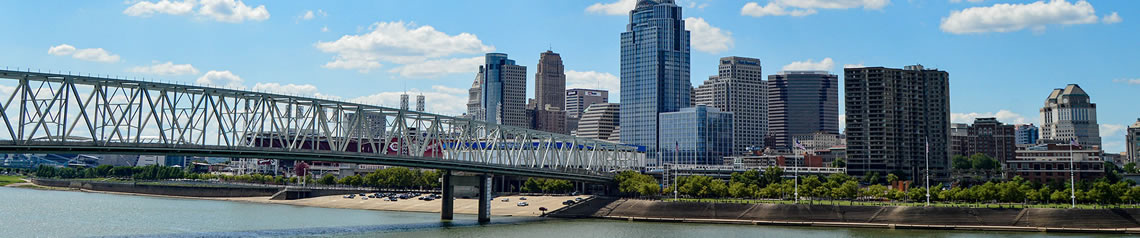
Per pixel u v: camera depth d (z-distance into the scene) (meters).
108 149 144.75
